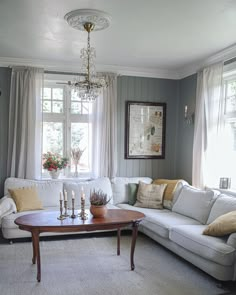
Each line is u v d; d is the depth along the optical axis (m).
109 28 3.46
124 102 5.38
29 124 4.75
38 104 4.84
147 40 3.88
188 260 3.35
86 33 3.63
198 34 3.65
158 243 4.15
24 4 2.87
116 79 5.19
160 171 5.64
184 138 5.45
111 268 3.38
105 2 2.81
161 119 5.59
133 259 3.41
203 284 3.04
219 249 2.85
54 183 4.79
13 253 3.75
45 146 5.12
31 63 4.86
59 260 3.57
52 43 4.03
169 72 5.53
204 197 3.94
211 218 3.67
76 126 5.25
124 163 5.43
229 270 2.87
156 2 2.80
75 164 5.16
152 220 4.00
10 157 4.77
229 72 4.29
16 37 3.80
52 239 4.34
